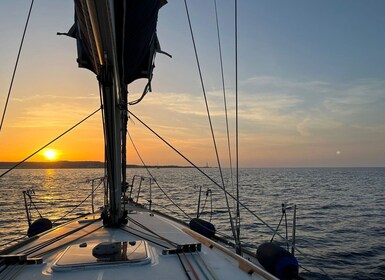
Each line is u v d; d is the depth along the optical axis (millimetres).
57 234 4117
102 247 2916
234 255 3197
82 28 3512
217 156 4344
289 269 3537
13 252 3215
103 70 3199
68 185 63469
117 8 2936
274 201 34750
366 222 21672
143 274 2602
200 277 2615
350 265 11844
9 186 60219
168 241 3662
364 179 94188
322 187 59438
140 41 3898
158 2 3832
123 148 5125
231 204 31281
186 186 56562
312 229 18828
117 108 3783
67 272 2592
